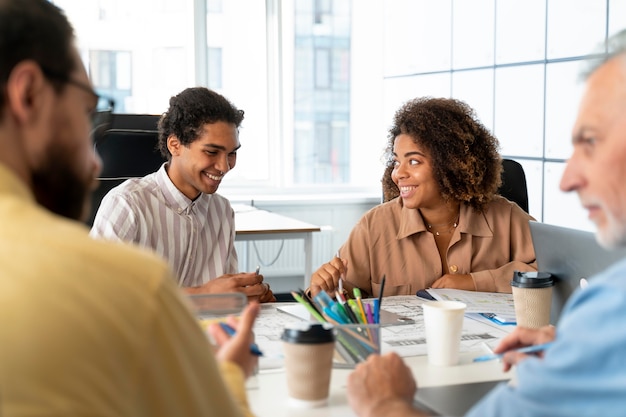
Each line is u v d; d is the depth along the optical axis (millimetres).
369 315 1654
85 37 5082
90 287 717
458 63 4578
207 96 2334
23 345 676
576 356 856
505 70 4129
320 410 1308
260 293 2113
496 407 941
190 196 2391
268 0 5391
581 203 1004
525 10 3936
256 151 5523
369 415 1190
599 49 986
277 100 5492
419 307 2062
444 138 2324
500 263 2412
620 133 920
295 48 5516
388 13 5422
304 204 5363
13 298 693
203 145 2295
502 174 2781
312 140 5645
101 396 692
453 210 2420
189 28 5242
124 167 2957
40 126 796
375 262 2398
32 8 795
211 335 1248
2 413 658
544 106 3820
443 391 1381
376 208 2484
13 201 759
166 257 2344
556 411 875
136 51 5191
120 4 5133
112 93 5184
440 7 4754
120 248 765
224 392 831
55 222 770
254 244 5285
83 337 694
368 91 5668
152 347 740
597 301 873
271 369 1521
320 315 1690
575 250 1718
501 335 1766
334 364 1504
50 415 664
